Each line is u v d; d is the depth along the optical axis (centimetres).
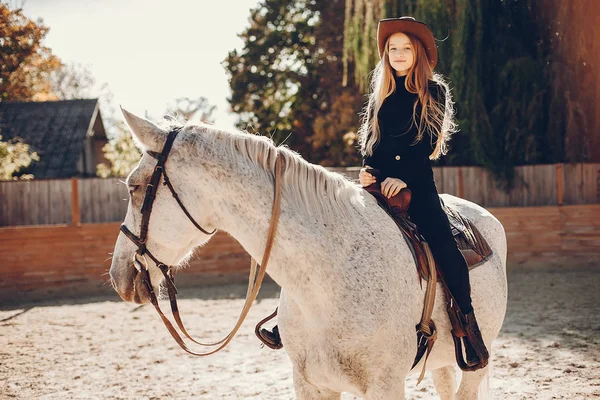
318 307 267
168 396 531
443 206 342
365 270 265
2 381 595
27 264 1200
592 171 1363
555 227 1270
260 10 2983
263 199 267
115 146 2586
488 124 1384
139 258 266
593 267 1257
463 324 293
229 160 266
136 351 715
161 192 263
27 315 994
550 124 1392
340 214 273
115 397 533
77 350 729
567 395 477
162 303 1069
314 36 2741
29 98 3086
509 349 641
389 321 264
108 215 1380
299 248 264
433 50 304
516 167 1380
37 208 1367
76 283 1220
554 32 1406
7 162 2002
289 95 2897
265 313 927
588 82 1388
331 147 2392
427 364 313
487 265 339
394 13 1470
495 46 1435
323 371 268
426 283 287
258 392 530
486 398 360
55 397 538
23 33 2380
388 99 303
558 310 848
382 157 302
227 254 1298
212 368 624
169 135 268
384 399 264
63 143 2797
